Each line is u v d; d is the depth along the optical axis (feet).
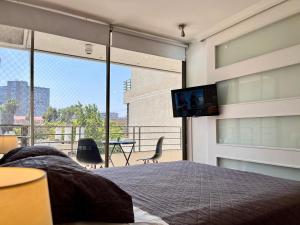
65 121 15.47
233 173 7.41
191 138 15.17
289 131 9.98
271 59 10.53
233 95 12.38
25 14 10.63
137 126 22.21
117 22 12.57
